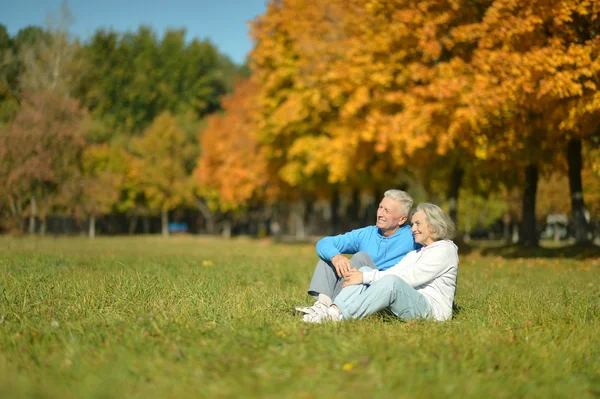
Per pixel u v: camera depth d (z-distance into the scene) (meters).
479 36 15.47
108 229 64.19
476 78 14.83
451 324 5.12
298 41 22.77
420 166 20.75
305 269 11.40
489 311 6.00
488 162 19.31
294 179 29.44
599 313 5.85
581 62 13.59
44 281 7.45
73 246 21.53
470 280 9.76
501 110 15.43
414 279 5.36
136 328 4.46
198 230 72.56
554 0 13.83
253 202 56.69
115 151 57.75
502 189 27.48
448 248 5.46
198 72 73.12
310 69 22.02
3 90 31.19
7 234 32.56
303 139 27.28
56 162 31.58
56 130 30.61
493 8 14.65
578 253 17.00
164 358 3.72
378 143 18.30
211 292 6.58
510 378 3.48
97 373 3.40
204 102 72.81
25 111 30.38
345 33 20.17
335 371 3.45
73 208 35.38
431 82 16.41
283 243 36.12
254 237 60.72
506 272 11.58
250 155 36.69
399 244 5.93
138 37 72.69
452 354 3.85
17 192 30.83
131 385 3.21
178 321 4.73
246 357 3.73
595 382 3.52
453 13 15.81
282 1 28.22
